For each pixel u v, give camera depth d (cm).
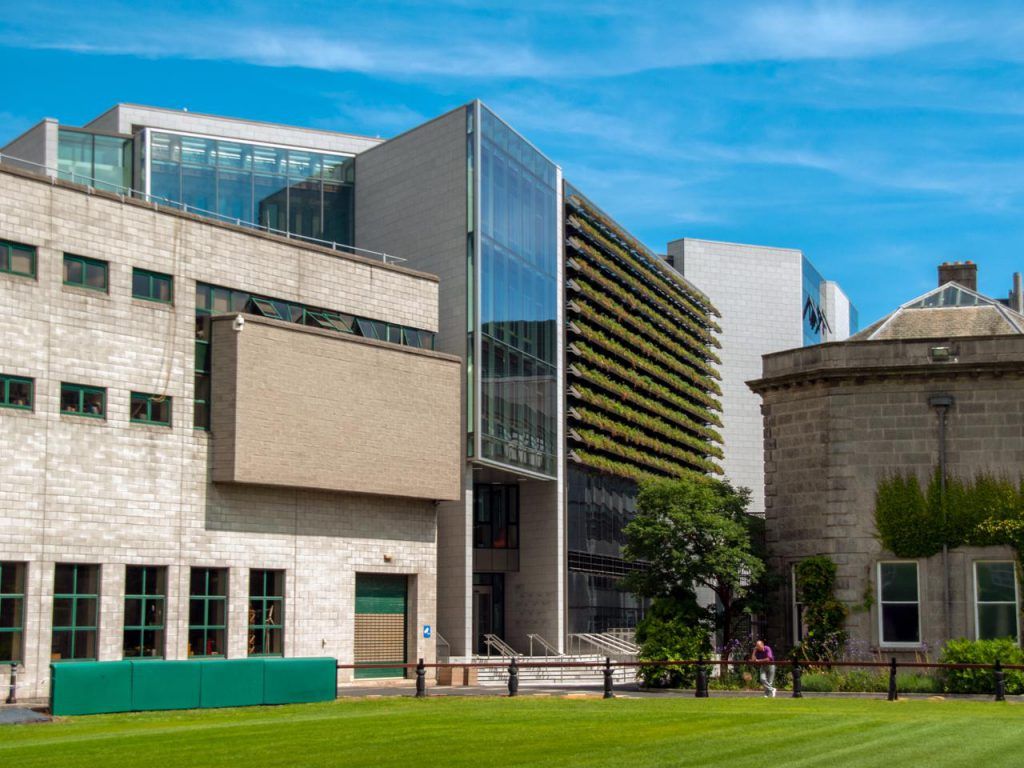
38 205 3997
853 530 4038
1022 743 2192
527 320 6312
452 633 5631
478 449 5681
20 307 3925
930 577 3962
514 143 6278
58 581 3972
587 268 7081
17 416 3888
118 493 4138
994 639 3834
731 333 10775
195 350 4438
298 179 6303
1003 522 3903
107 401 4134
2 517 3819
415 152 6112
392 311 5244
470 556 5669
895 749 2105
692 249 10794
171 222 4400
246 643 4491
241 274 4622
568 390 6856
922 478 3997
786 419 4238
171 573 4275
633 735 2353
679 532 4278
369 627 5016
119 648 4097
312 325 4878
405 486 5047
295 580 4694
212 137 6147
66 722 2948
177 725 2783
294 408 4616
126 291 4231
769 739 2259
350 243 6347
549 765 1923
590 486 7088
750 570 4203
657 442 7875
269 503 4625
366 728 2566
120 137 6066
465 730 2486
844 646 3984
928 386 4025
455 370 5347
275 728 2609
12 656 3825
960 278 4766
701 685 3559
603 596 7194
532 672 5609
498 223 6044
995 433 3959
